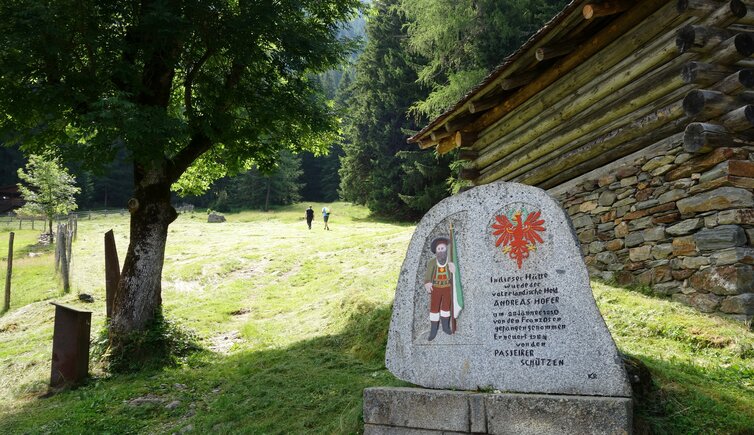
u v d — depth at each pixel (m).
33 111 10.24
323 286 15.21
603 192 8.94
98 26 9.41
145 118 9.00
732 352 5.60
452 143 12.88
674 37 7.34
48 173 31.73
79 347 8.73
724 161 6.82
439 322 4.88
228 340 11.16
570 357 4.26
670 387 4.55
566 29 8.36
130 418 6.78
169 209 10.66
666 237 7.64
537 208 4.67
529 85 10.23
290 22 10.90
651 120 7.73
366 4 12.66
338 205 56.50
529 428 3.94
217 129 10.70
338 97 64.12
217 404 6.76
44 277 20.12
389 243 19.77
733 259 6.58
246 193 59.72
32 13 8.59
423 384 4.81
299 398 6.36
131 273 10.04
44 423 6.83
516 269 4.64
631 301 7.37
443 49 25.19
